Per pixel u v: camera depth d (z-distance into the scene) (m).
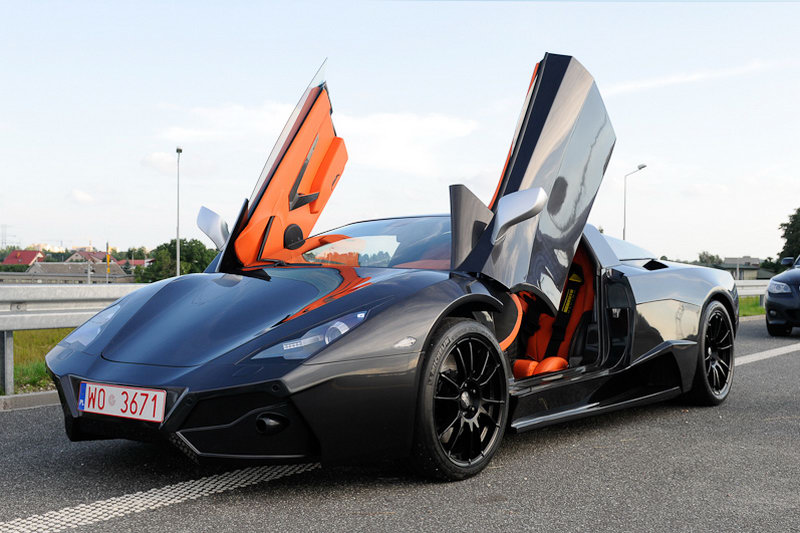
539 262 2.99
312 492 2.26
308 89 3.37
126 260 116.81
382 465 2.58
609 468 2.58
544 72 3.23
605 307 3.40
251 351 2.14
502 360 2.58
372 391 2.16
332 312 2.28
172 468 2.51
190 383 2.07
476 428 2.49
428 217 3.37
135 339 2.39
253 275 2.76
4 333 3.78
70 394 2.31
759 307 12.51
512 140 3.11
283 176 3.19
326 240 3.29
